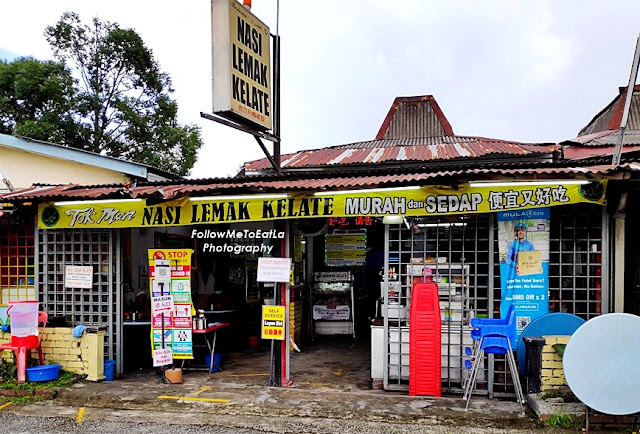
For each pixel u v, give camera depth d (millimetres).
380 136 15367
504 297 6188
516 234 6176
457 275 6559
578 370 4750
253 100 6648
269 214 6406
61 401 6301
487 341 5781
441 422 5426
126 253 9062
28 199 7133
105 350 7551
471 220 6477
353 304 11148
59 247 7754
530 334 5984
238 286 10992
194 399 6188
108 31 20234
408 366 6660
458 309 6539
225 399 6180
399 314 6648
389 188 6043
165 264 7348
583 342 4742
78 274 7508
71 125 18688
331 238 11453
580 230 6211
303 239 11156
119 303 7590
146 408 6055
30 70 18312
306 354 9266
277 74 7336
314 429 5367
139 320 7969
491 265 6281
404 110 15797
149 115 20688
